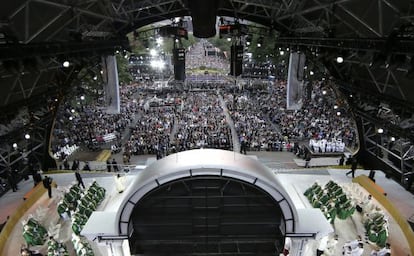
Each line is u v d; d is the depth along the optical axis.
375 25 16.03
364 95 22.73
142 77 85.69
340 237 16.77
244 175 9.59
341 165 27.42
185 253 10.62
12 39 12.59
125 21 26.91
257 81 76.75
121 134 40.56
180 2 26.06
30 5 14.84
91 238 10.90
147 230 10.44
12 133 21.39
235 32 28.31
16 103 20.06
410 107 17.45
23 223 16.47
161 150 32.53
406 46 11.09
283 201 9.91
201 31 16.38
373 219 17.20
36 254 15.04
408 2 12.54
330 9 19.00
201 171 9.55
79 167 28.98
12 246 16.36
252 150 34.09
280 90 62.81
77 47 18.44
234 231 10.48
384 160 25.70
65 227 17.91
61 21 18.45
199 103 55.22
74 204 18.97
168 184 9.70
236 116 44.84
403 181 23.11
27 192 22.86
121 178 21.08
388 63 12.59
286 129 39.19
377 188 20.55
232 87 72.31
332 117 42.34
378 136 26.25
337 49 18.77
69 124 39.31
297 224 10.33
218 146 33.19
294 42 26.64
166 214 10.23
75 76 26.98
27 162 25.92
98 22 24.56
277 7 24.00
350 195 19.89
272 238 10.59
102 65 29.86
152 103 55.00
